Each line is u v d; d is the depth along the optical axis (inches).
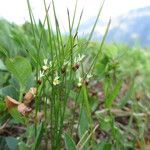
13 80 5.1
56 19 4.8
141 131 7.1
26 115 4.5
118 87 5.5
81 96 5.4
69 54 4.9
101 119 5.6
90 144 5.6
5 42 6.5
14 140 4.7
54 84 4.7
